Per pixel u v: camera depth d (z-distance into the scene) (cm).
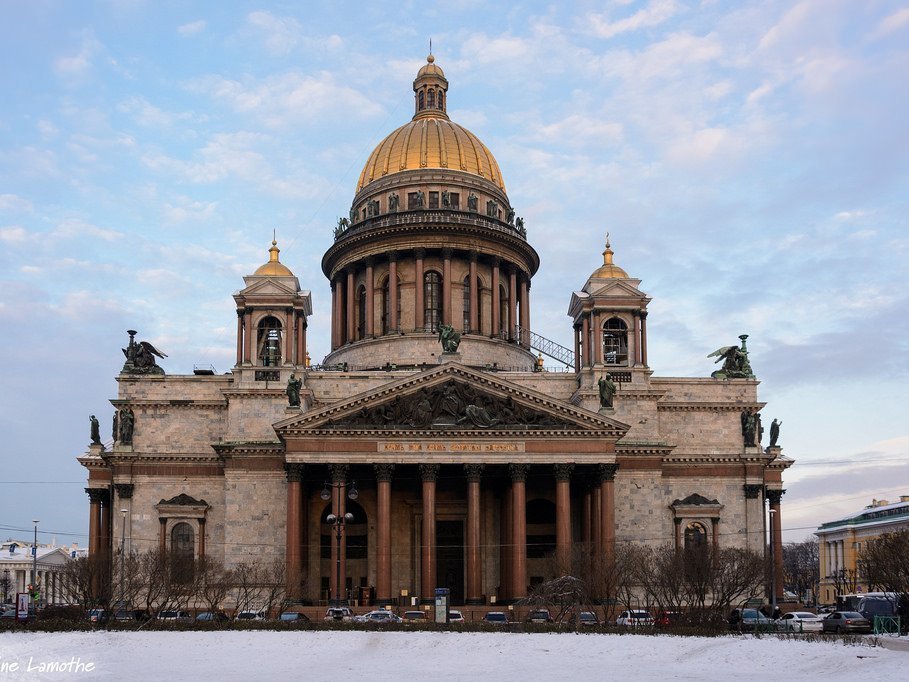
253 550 12338
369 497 12950
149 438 13112
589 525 12194
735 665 6819
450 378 12050
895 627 9456
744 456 13262
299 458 11750
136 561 10888
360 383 13450
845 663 6431
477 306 15300
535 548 13150
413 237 15212
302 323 13500
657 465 12800
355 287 15738
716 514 13038
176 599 10706
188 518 12725
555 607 10931
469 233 15275
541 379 13650
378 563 11688
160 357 13650
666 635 8494
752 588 11275
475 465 11812
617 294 13362
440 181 15788
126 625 9275
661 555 11212
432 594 11544
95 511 13412
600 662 7119
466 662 7181
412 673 6662
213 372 13575
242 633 8475
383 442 11850
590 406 12938
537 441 11919
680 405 13500
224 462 12800
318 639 8100
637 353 13312
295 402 12144
